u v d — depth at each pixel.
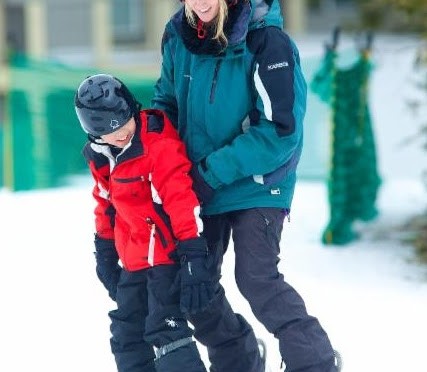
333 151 15.47
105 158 7.63
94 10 43.72
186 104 7.62
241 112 7.34
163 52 7.81
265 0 7.25
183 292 7.05
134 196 7.37
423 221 16.94
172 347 7.36
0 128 24.45
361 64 15.90
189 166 7.32
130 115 7.20
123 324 7.79
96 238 8.05
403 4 15.38
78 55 45.53
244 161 7.14
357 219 16.31
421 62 16.33
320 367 7.32
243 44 7.11
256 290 7.40
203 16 7.06
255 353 8.19
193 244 7.12
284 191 7.55
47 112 22.84
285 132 7.07
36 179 22.70
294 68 7.19
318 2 53.53
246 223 7.46
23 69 22.94
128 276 7.70
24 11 45.91
